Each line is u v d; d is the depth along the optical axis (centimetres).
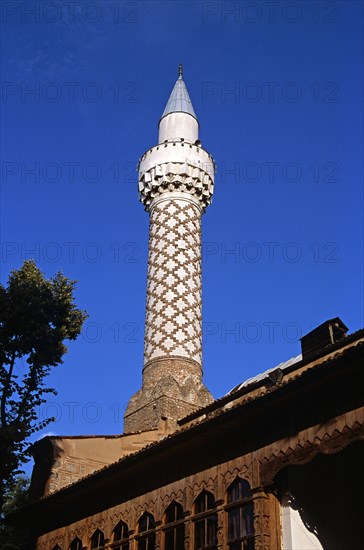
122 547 2175
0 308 2555
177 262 3384
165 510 2059
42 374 2595
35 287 2630
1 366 2552
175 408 2970
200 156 3678
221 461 1922
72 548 2428
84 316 2733
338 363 1559
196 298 3356
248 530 1745
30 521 2728
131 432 2883
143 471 2202
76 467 2795
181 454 2061
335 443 1614
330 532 1756
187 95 4000
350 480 1845
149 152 3716
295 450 1708
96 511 2377
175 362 3127
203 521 1903
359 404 1595
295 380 1653
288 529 1698
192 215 3559
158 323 3244
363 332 1980
